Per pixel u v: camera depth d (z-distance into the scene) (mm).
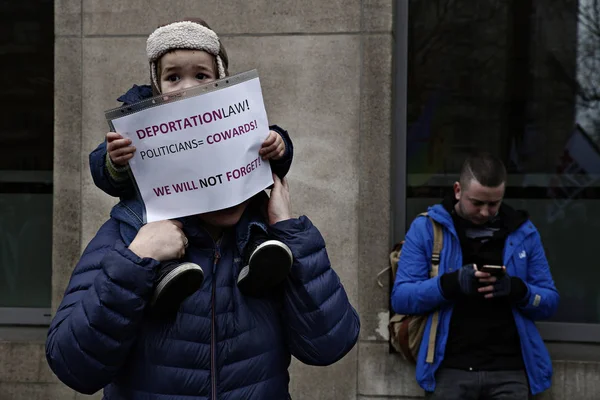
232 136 2305
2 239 5438
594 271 5020
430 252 4090
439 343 3992
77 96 4898
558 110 5066
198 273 2119
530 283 4102
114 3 4867
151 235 2195
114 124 2266
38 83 5379
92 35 4883
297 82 4773
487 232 4047
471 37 5102
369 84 4730
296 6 4766
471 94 5098
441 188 5074
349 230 4762
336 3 4738
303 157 4777
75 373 2154
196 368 2230
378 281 4723
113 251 2148
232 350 2266
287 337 2404
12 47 5398
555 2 5059
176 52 2291
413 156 5090
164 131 2273
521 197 5090
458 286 3840
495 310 3984
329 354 2365
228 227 2359
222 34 4809
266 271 2209
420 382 4031
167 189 2287
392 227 4918
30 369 4930
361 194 4746
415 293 3971
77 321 2121
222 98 2295
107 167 2328
